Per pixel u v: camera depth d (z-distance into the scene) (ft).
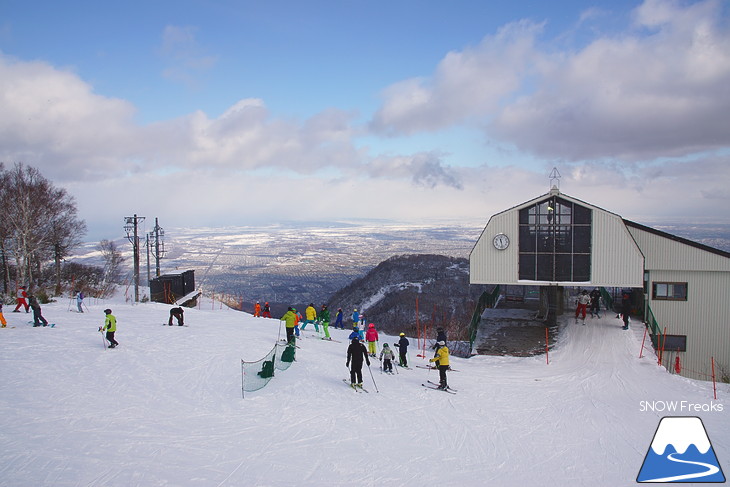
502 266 99.96
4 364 59.31
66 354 65.82
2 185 164.96
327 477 37.73
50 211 177.37
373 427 49.85
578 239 96.73
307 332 101.81
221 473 36.65
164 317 104.88
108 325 70.44
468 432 50.57
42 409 46.34
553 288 103.76
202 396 54.13
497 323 108.68
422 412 55.88
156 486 33.65
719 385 72.28
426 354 94.02
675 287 105.09
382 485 37.35
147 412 48.08
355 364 62.08
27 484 32.32
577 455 45.96
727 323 102.78
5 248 162.40
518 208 98.94
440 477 39.63
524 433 51.24
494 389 67.62
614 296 129.29
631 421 55.98
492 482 39.45
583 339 93.35
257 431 45.88
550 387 69.36
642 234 106.42
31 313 95.91
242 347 76.89
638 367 79.05
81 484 32.96
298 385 61.41
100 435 41.60
